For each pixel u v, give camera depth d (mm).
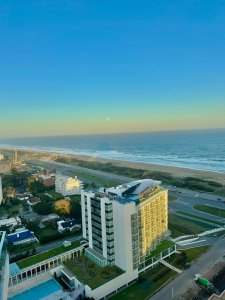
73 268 93812
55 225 142625
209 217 148000
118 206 87812
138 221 92250
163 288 87188
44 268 95938
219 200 178750
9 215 168250
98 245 97625
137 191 97125
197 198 185875
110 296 85125
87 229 106125
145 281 91062
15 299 84938
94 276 88188
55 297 82000
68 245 106000
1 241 63500
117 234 90375
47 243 126125
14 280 89875
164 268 97562
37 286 90625
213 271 94688
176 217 149500
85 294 83562
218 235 123938
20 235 129750
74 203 162625
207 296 82125
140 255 94312
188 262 100875
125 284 89000
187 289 85875
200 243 116312
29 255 112250
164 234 108688
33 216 163625
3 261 60625
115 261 93188
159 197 103812
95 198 95438
